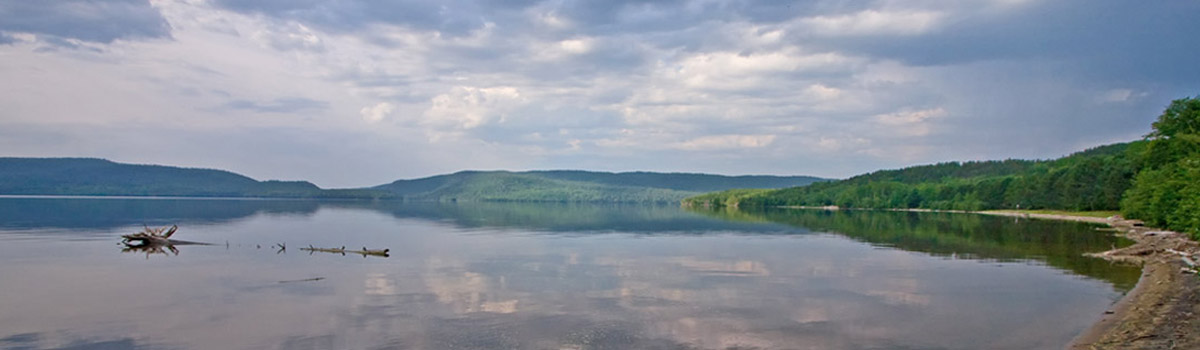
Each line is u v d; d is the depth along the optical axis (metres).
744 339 19.77
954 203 182.75
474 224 87.38
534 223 90.81
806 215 136.62
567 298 26.09
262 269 34.78
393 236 62.28
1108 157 139.25
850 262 39.22
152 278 31.36
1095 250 47.03
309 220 97.75
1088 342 19.09
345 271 34.03
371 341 19.39
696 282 30.61
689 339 19.73
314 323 21.56
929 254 44.38
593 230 73.25
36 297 26.22
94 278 31.42
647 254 44.00
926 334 20.36
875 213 156.25
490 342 19.31
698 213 150.88
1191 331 19.58
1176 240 50.66
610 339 19.70
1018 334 20.23
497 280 30.92
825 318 22.59
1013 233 68.00
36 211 111.88
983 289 28.66
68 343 19.27
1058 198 141.88
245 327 21.06
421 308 23.97
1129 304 24.61
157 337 19.88
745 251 46.56
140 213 113.69
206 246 49.41
